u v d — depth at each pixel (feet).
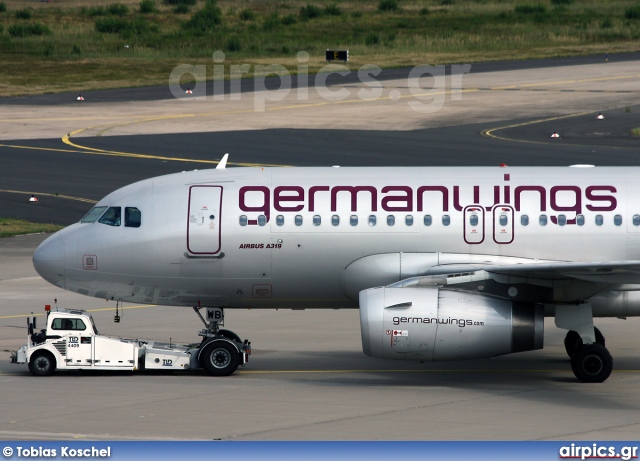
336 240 338.54
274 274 342.85
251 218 340.18
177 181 351.25
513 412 278.67
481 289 322.34
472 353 316.40
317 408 283.79
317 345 398.01
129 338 402.93
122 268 346.54
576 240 336.70
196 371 349.82
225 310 479.82
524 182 342.64
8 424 262.06
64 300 490.49
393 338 312.91
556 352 388.37
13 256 593.01
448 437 247.29
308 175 347.36
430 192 340.59
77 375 339.98
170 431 254.27
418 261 337.31
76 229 353.31
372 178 345.10
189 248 341.21
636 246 337.31
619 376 337.93
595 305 339.98
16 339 400.26
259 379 332.39
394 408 283.79
